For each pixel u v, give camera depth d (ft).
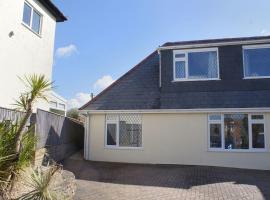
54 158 49.14
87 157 57.93
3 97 39.24
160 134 56.03
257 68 56.54
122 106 57.88
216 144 54.24
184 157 54.65
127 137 57.62
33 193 19.88
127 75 62.90
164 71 59.36
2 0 38.91
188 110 54.65
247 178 42.57
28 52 45.75
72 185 30.25
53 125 48.78
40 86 22.48
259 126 53.42
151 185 38.04
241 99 54.70
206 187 37.11
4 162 20.92
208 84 57.16
